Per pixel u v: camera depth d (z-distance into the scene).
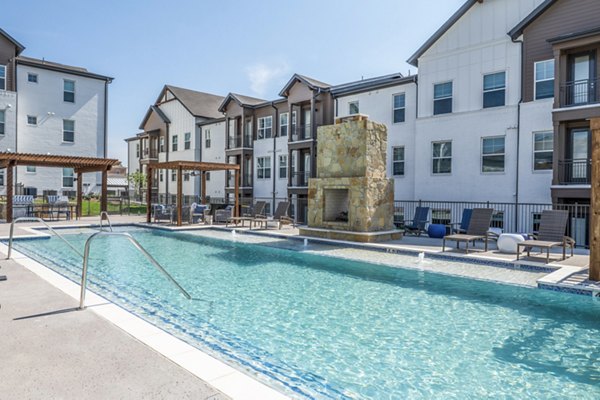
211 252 11.52
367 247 11.47
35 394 2.83
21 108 24.58
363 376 3.95
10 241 8.48
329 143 13.80
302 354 4.46
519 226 14.95
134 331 4.15
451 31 16.78
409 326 5.44
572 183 13.43
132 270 8.80
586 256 9.61
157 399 2.79
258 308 6.18
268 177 25.16
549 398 3.56
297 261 10.12
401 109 18.72
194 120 30.39
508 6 15.38
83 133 26.91
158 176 34.47
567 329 5.33
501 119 15.41
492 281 7.52
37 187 25.12
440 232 13.58
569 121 13.45
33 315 4.64
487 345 4.79
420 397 3.55
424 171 17.52
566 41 13.01
